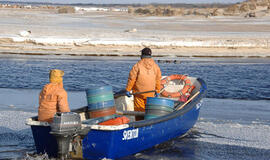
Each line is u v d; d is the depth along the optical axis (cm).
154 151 778
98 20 6044
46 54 2777
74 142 657
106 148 656
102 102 739
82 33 3566
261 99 1378
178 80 1136
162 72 2012
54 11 9831
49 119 689
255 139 880
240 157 750
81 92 1471
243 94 1464
